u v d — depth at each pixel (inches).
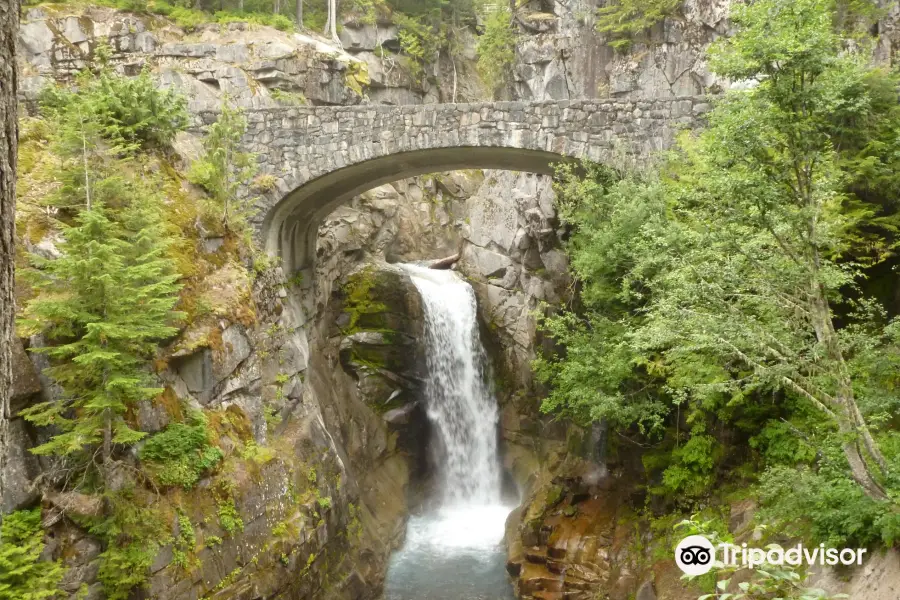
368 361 959.0
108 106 581.0
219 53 987.9
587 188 636.1
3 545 359.9
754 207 337.1
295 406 661.3
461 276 1061.1
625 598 543.8
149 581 421.4
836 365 326.0
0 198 134.8
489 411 1023.6
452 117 690.8
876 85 469.1
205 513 476.1
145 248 451.8
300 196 757.9
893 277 533.6
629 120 653.9
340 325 968.3
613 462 699.4
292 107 725.9
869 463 364.8
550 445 917.2
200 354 524.1
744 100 333.4
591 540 640.4
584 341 626.8
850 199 503.5
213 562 468.4
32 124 566.6
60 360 428.5
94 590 402.6
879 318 525.7
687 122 637.3
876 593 302.5
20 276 406.0
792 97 313.9
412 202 1243.8
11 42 137.7
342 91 1062.4
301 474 597.6
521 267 997.8
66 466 416.2
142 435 411.2
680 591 463.5
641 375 615.5
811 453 442.9
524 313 978.1
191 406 507.2
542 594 617.6
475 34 1477.6
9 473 388.8
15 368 402.6
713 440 530.0
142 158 583.2
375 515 789.9
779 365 336.5
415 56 1326.3
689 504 544.4
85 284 395.9
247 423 562.3
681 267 389.7
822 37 300.0
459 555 767.1
